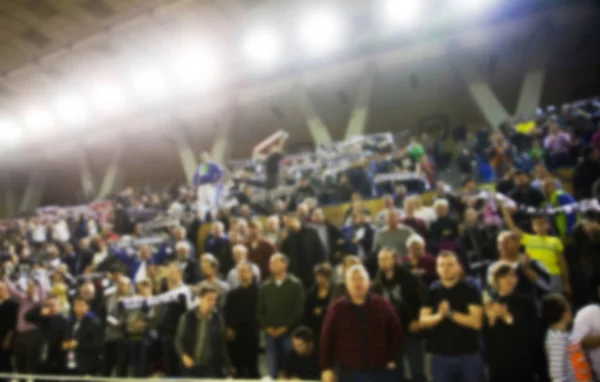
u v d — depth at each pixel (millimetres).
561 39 20422
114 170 29969
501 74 22156
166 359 6953
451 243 6934
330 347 4773
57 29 27641
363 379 4676
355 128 22422
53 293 7945
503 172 11102
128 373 7348
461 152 13180
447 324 4793
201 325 6098
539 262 5789
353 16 23016
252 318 6637
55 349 7336
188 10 25109
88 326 7176
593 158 7840
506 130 12883
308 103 24547
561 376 4199
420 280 5613
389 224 6973
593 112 13125
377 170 13109
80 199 26031
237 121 27234
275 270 6406
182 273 8305
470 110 22828
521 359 4469
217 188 12852
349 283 4793
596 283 5578
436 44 22109
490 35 21078
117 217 13531
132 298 7129
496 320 4594
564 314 4301
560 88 21578
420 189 11797
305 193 11500
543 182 7395
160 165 30312
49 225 15945
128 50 27734
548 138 10719
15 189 34844
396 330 4793
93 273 9750
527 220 7168
